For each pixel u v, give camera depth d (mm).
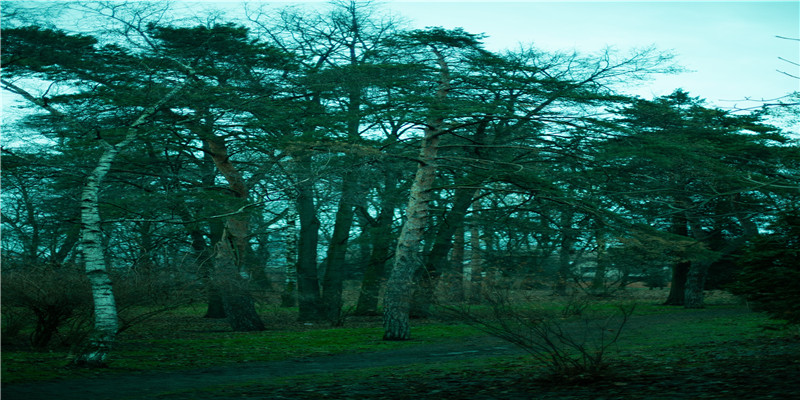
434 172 23188
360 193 25266
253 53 22484
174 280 18219
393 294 22156
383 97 24438
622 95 24172
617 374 10727
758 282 11266
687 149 22953
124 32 19906
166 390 11078
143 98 19594
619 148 22438
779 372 9883
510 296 13594
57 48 17812
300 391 10617
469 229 35500
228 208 22516
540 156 25469
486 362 14633
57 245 24984
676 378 9992
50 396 10305
